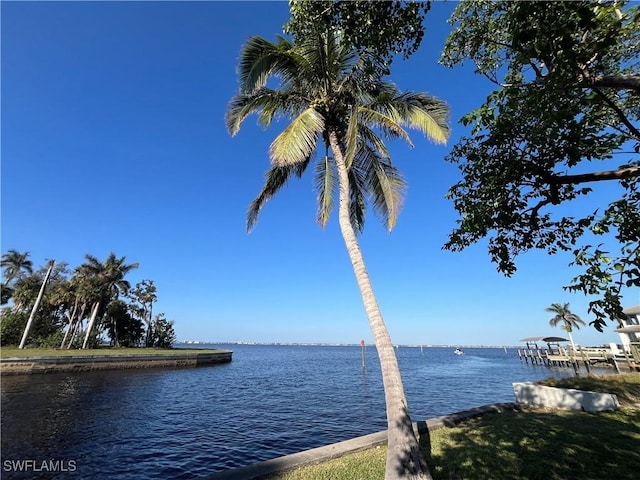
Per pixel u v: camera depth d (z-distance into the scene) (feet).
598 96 12.39
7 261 167.22
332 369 157.07
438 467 19.25
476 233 17.46
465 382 106.22
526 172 15.44
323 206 36.17
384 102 29.35
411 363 207.92
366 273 23.45
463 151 17.28
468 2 17.20
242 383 99.30
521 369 157.48
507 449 21.34
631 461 18.79
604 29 10.62
